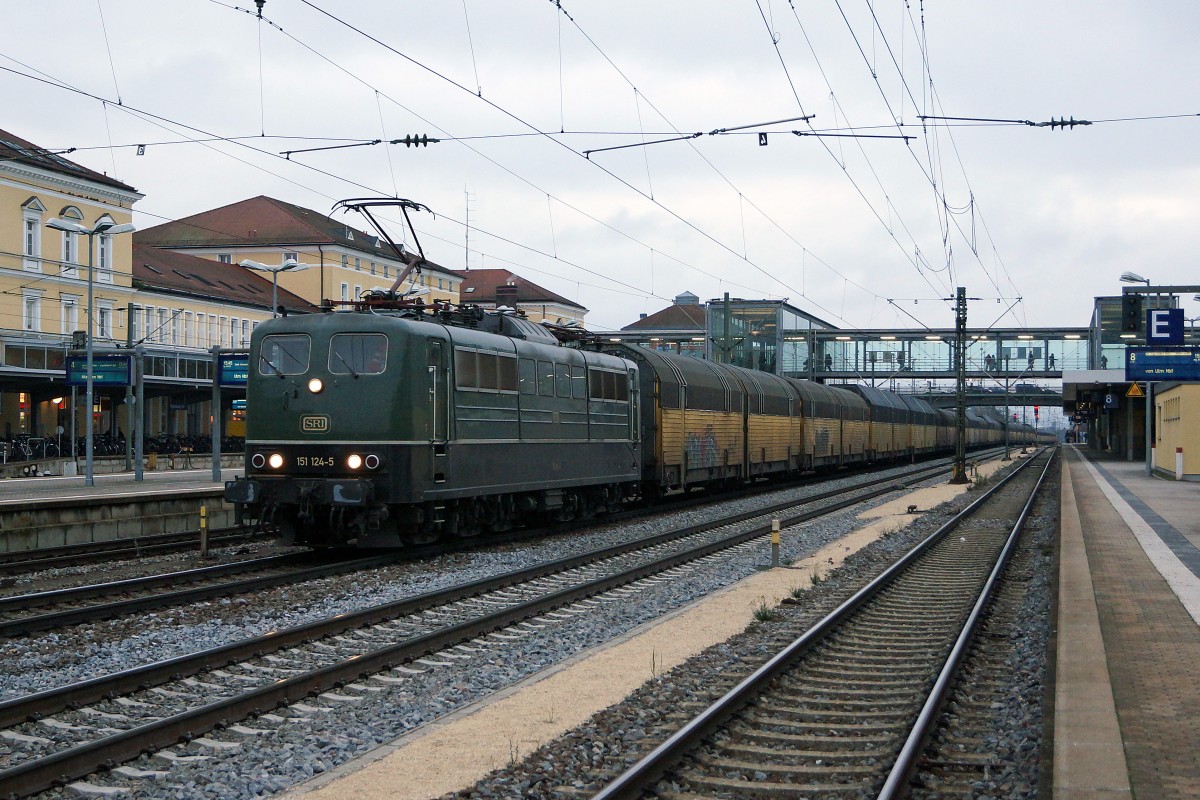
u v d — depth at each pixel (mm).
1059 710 8094
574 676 10547
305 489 17734
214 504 25469
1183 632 11164
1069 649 10258
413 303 19609
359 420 17984
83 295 62688
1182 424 44500
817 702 9500
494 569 17906
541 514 25031
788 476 47375
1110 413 88562
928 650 11953
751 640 12359
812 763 7793
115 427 60000
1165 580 14961
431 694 9977
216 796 7234
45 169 59688
